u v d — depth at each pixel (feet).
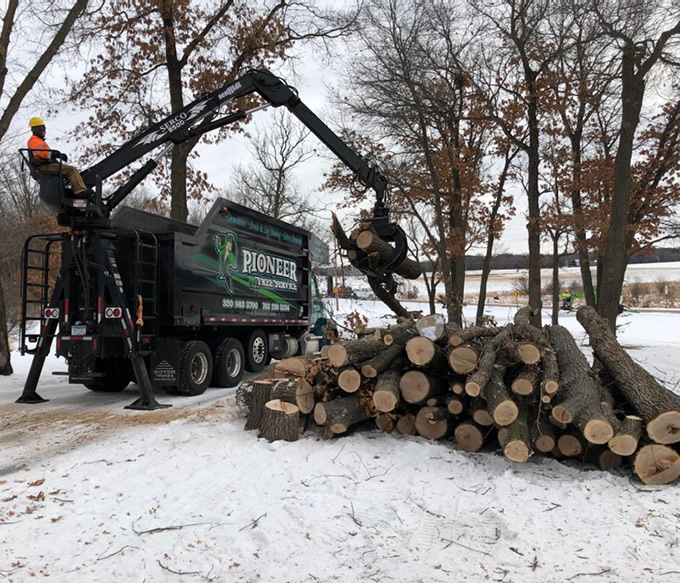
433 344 18.90
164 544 11.85
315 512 13.39
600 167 51.72
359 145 60.64
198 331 34.45
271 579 10.53
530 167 50.42
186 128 31.89
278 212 92.27
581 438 17.04
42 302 29.91
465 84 52.75
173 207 52.54
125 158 31.01
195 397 30.78
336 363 19.67
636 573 10.71
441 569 10.92
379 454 17.92
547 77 48.57
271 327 42.88
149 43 53.47
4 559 11.19
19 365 43.80
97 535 12.25
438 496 14.56
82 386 35.29
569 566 11.00
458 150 57.11
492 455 18.07
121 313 27.04
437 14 49.93
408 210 69.46
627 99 36.35
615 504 13.98
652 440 15.39
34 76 33.22
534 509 13.69
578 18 45.98
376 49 50.70
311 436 20.01
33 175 26.86
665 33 36.55
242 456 17.79
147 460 17.67
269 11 54.24
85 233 27.35
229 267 35.35
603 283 36.78
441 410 19.25
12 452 19.07
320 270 56.70
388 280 30.81
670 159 49.34
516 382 16.93
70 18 33.88
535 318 50.57
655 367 39.14
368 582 10.44
